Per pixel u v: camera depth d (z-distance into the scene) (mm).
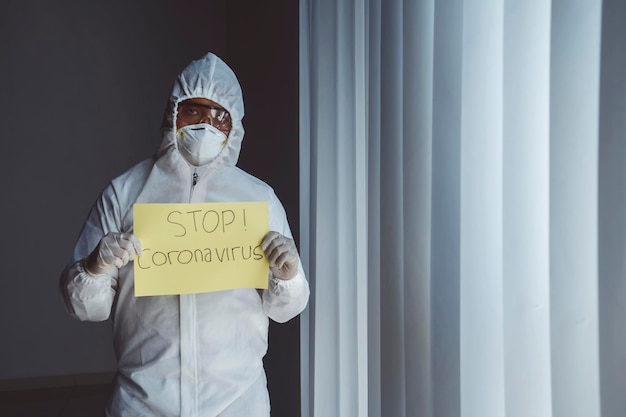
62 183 3936
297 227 2270
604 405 745
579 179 809
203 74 1196
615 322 739
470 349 1041
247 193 1241
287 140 2430
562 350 813
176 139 1194
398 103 1275
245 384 1178
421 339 1191
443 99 1090
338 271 1631
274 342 2609
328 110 1647
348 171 1577
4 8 3795
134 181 1209
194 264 1070
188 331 1131
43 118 3889
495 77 1042
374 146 1371
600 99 748
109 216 1176
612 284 741
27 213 3887
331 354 1640
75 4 3898
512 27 932
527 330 923
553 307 820
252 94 3080
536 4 938
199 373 1135
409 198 1195
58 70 3893
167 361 1130
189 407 1121
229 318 1165
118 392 1155
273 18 2682
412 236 1193
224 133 1223
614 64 734
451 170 1091
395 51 1278
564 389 811
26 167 3875
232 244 1085
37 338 3920
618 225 735
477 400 1040
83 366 4004
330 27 1644
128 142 4020
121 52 3980
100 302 1084
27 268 3896
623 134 729
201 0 4066
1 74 3809
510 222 930
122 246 1019
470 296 1039
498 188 1045
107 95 3973
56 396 3742
